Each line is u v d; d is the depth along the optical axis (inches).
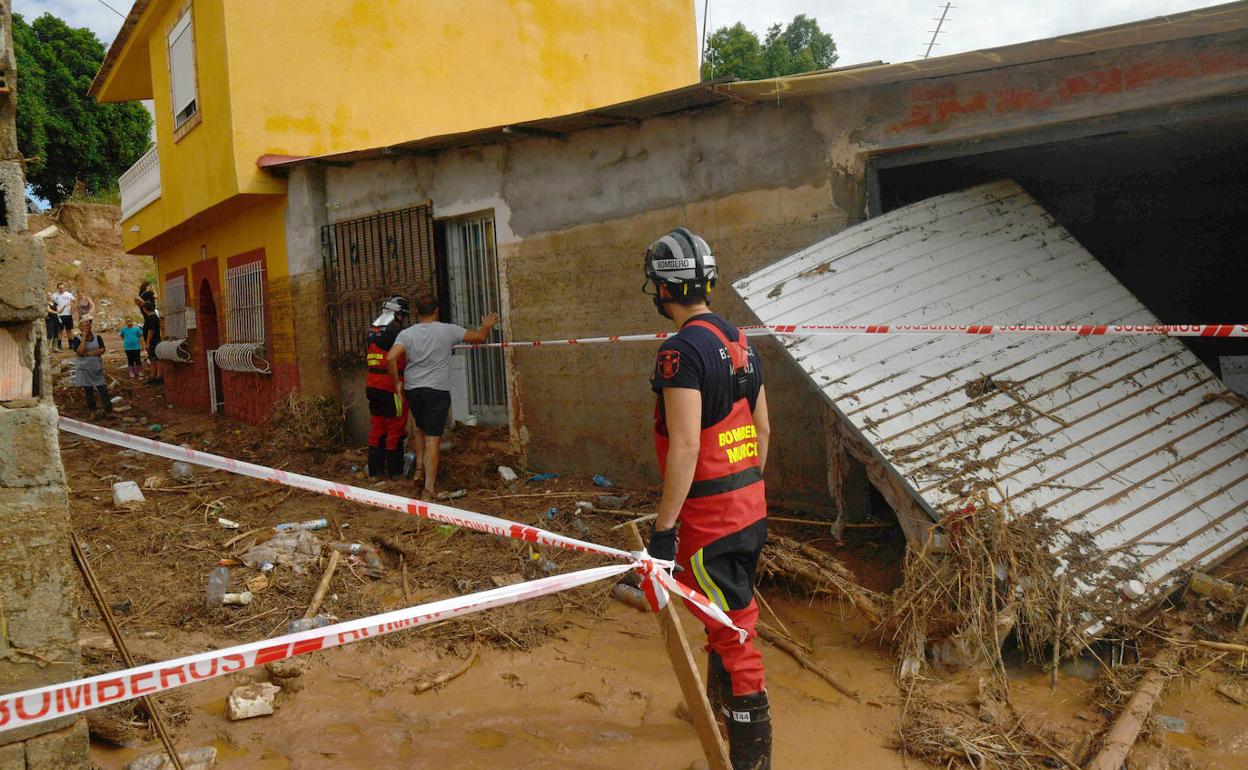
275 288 437.4
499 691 154.6
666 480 107.1
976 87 211.8
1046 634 151.9
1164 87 187.2
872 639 170.2
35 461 98.8
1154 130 210.8
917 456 173.9
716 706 130.3
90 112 1358.3
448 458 335.6
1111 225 316.8
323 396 409.4
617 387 292.5
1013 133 209.9
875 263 210.5
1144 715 133.6
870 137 229.1
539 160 307.1
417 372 290.7
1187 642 151.4
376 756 132.0
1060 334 202.4
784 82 217.3
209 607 189.2
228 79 393.1
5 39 100.0
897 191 274.8
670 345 110.1
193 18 427.5
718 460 112.1
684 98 244.5
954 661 154.0
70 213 1253.7
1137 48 189.8
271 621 185.3
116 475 340.2
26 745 99.4
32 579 98.8
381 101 435.8
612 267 289.9
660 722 141.7
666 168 272.5
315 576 208.5
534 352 314.8
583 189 295.3
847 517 227.9
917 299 203.3
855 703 146.6
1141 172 307.1
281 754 133.2
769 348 250.4
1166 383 200.8
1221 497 181.6
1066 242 229.0
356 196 383.6
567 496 280.1
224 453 405.4
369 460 330.0
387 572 217.5
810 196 241.9
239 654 78.7
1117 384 196.9
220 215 465.4
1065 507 169.5
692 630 180.4
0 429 96.1
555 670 162.4
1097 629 153.0
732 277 259.1
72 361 779.4
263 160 399.5
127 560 224.8
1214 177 301.9
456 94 463.2
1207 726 134.0
